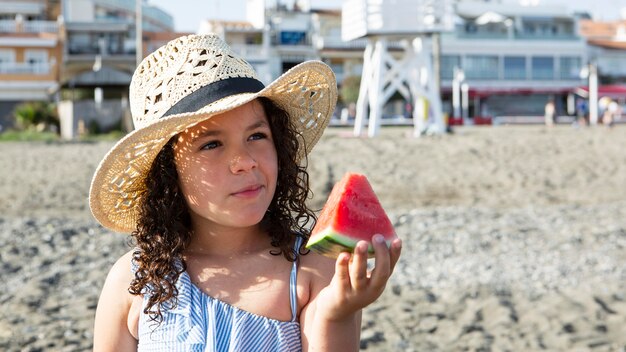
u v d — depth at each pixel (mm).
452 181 15375
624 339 5492
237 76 2158
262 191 2127
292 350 2111
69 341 5480
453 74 62219
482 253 8703
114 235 9727
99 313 2293
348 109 53531
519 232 9734
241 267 2195
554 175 16094
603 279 7348
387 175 15977
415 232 9875
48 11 60281
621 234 9508
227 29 54781
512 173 16297
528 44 62875
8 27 53812
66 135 35844
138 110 2232
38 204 12867
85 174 16641
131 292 2191
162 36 55562
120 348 2246
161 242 2176
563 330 5680
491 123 48750
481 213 11258
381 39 27125
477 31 63344
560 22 64562
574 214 11094
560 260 8227
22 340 5492
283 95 2246
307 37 58812
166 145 2180
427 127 27672
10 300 6684
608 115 38281
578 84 63875
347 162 17906
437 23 26516
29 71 52500
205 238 2250
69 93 42750
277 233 2232
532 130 31875
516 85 63125
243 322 2096
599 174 16266
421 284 7227
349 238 1873
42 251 8852
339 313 1855
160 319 2145
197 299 2146
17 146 25906
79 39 53719
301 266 2191
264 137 2176
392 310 6238
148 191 2219
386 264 1770
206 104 2090
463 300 6555
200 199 2137
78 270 7895
